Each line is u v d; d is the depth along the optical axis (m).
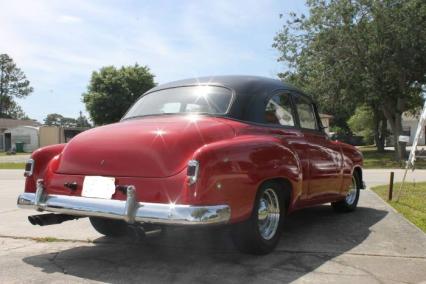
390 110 29.72
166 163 4.30
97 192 4.54
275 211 5.16
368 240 5.70
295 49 29.89
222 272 4.53
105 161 4.59
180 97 5.40
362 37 26.95
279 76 30.72
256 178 4.62
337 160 6.56
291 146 5.34
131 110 5.73
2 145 67.50
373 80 27.14
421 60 26.91
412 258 4.96
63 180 4.79
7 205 9.13
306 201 5.79
